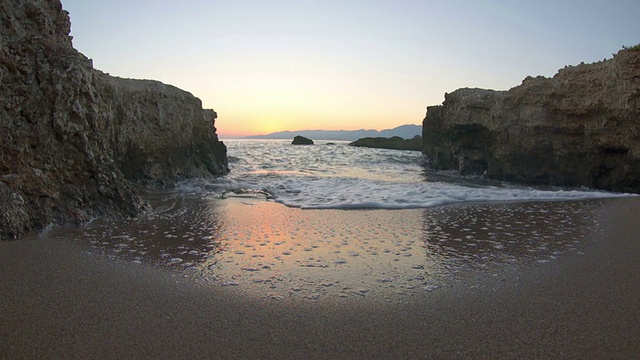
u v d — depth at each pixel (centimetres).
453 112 1956
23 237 632
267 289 457
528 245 645
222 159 1652
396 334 354
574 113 1539
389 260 568
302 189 1216
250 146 3884
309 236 696
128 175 1202
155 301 414
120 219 792
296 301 424
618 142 1440
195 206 963
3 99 707
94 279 469
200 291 446
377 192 1160
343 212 910
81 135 780
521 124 1641
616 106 1434
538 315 389
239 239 672
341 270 525
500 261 563
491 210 948
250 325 368
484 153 1817
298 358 316
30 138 727
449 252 608
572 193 1234
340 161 2228
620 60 1456
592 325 368
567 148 1559
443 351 327
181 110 1399
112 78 1203
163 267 523
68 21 934
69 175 766
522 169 1639
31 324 355
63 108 762
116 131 1140
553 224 798
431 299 432
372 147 3706
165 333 349
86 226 722
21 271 484
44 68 767
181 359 310
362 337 349
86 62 828
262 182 1359
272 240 668
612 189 1464
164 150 1285
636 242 653
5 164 681
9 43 742
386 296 440
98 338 336
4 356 305
